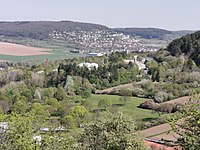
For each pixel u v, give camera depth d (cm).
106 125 1816
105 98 6706
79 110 5494
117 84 8488
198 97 924
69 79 8025
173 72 8250
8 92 7331
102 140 1777
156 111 5812
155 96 6494
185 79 7306
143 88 7475
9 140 1402
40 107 5938
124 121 1820
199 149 841
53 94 7362
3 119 1464
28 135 1434
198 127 876
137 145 1762
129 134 1789
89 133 1800
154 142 3250
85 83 8150
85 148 1744
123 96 7000
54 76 8750
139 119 5294
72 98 7206
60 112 5878
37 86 8331
